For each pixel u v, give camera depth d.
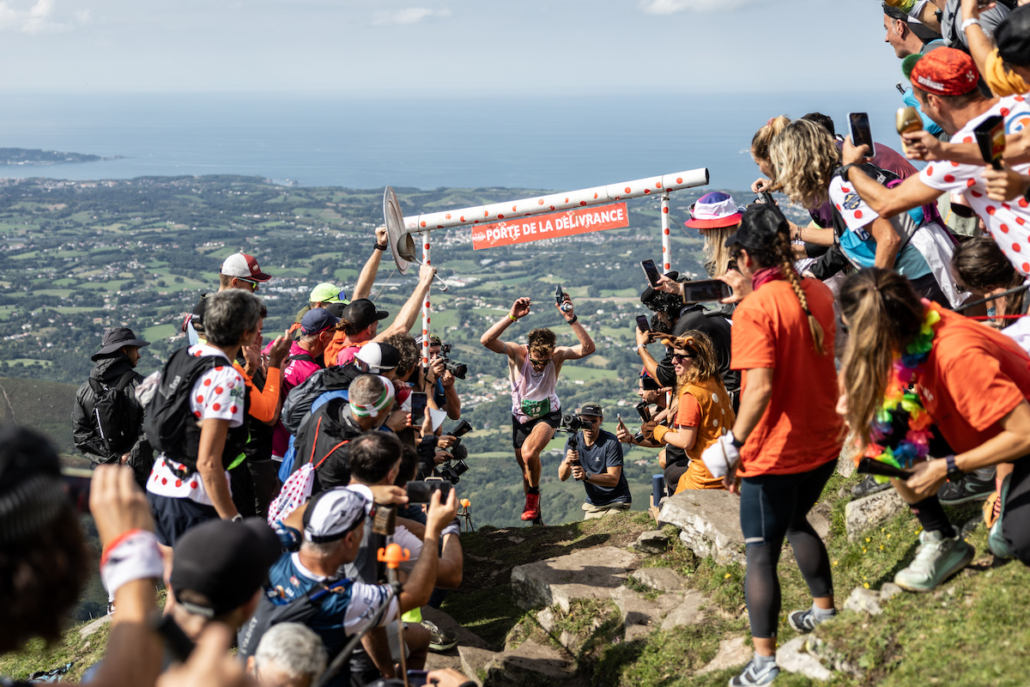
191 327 5.04
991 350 2.75
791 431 3.15
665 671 3.91
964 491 3.32
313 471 4.16
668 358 6.05
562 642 4.69
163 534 4.30
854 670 2.98
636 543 5.69
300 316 6.02
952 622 2.89
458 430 6.26
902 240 4.01
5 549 1.30
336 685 3.45
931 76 3.35
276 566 3.41
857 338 2.82
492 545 6.99
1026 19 3.04
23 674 5.67
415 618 4.46
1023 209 3.19
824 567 3.42
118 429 5.77
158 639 1.56
